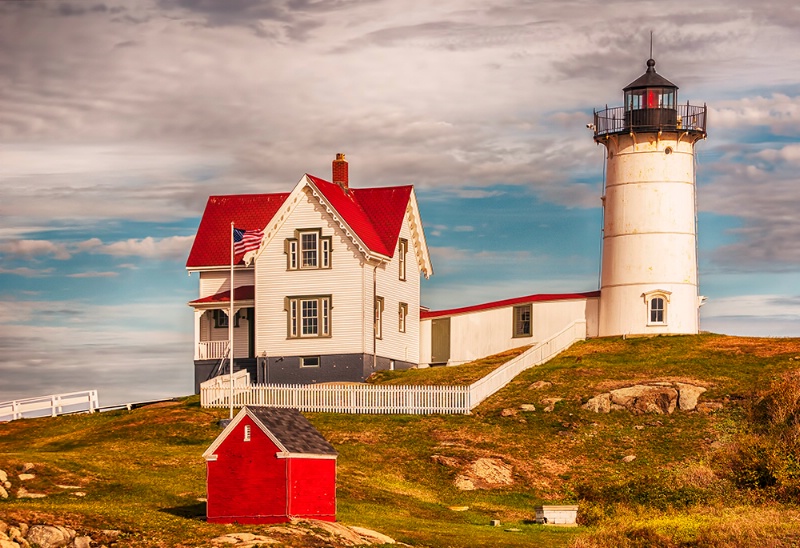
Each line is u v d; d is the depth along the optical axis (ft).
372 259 223.71
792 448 156.97
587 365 208.33
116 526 116.57
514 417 185.47
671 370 199.72
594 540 125.70
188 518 124.26
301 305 224.53
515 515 146.20
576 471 165.17
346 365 221.25
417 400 192.24
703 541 124.06
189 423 190.60
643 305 229.04
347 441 176.86
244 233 195.72
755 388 185.68
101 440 185.06
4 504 122.72
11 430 204.54
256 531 117.60
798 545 121.80
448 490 158.30
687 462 164.25
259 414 125.90
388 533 126.00
